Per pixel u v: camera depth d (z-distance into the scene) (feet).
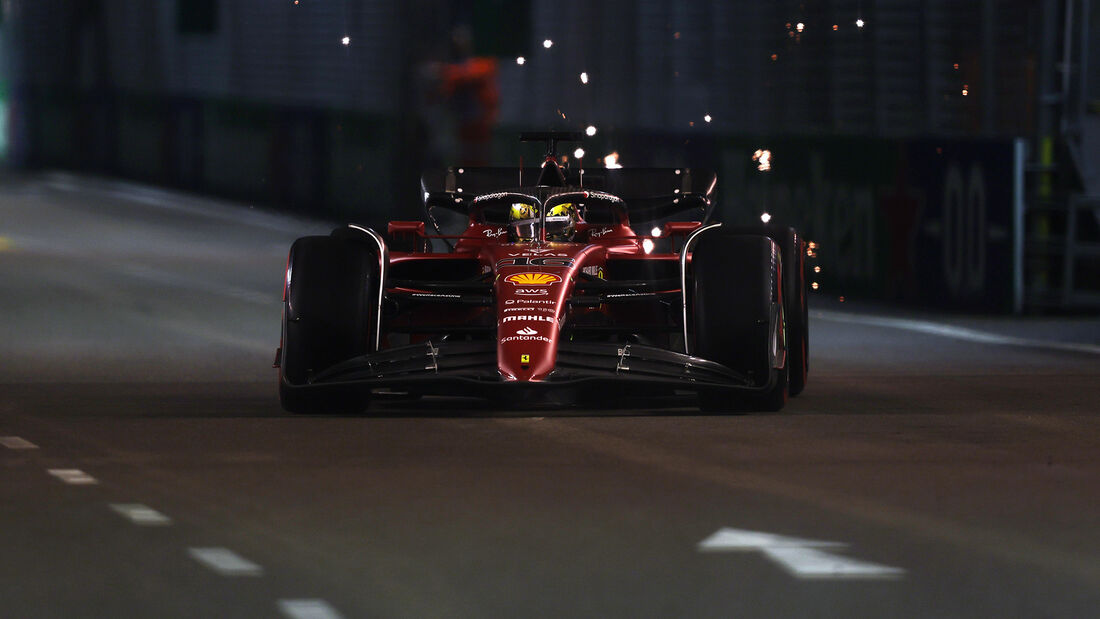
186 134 387.96
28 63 499.51
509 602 59.00
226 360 137.69
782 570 63.05
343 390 95.09
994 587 60.70
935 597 59.52
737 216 217.15
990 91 185.98
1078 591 60.23
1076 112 182.80
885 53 196.75
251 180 353.10
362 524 70.23
